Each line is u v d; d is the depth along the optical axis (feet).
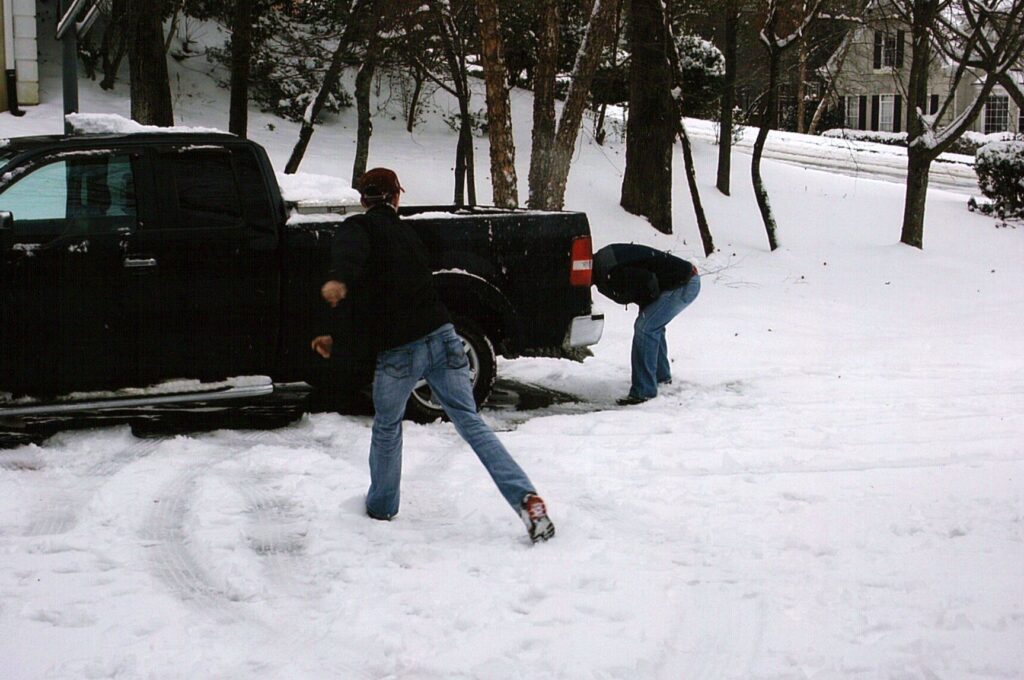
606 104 75.20
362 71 52.29
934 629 13.79
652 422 25.36
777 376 31.99
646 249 28.32
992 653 13.09
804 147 116.37
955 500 19.35
